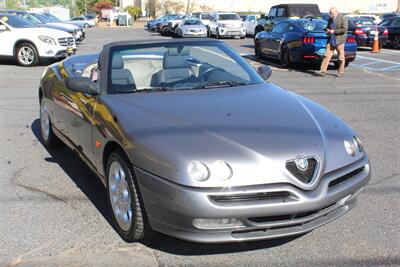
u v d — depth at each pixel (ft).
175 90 15.25
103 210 15.06
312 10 75.72
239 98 14.40
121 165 12.62
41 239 13.17
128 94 14.87
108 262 11.96
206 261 12.00
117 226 13.33
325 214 11.82
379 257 12.16
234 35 105.81
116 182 13.17
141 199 11.95
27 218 14.49
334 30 43.93
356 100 33.12
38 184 17.33
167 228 11.31
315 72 48.11
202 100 14.12
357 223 14.01
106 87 15.21
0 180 17.72
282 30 53.16
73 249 12.62
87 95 15.78
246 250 12.51
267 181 10.90
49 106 20.18
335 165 11.80
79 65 20.22
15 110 29.94
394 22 76.13
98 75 16.11
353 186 12.14
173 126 12.24
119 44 16.81
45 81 20.89
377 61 58.39
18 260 12.08
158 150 11.39
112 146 13.48
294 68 51.88
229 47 18.51
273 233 11.28
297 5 75.56
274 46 54.39
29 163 19.69
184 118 12.69
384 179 17.62
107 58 16.16
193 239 11.04
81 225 14.01
